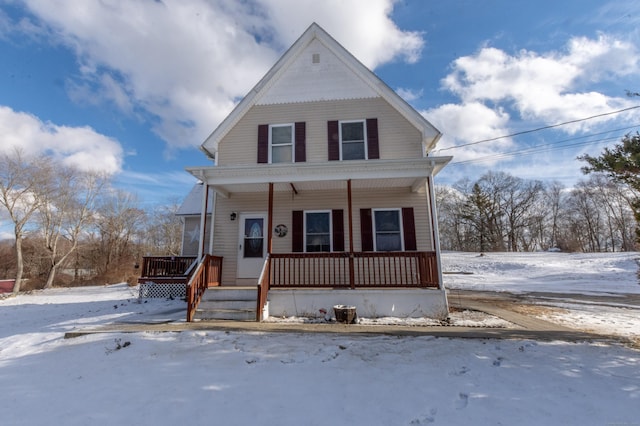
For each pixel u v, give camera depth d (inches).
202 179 327.0
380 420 101.7
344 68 408.2
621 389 123.3
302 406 110.9
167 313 309.6
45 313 366.9
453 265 970.7
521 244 1713.8
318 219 376.2
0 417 106.6
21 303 486.0
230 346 179.5
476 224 1603.1
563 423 99.7
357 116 394.0
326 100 401.4
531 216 1702.8
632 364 150.3
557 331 218.4
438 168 332.2
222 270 374.0
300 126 396.5
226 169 315.3
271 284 298.8
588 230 1633.9
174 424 100.5
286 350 171.3
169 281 440.8
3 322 309.0
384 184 351.3
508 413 105.5
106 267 1262.3
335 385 128.0
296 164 308.7
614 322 267.9
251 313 268.4
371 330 213.9
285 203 381.7
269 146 396.5
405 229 361.1
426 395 119.0
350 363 152.2
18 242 871.7
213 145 406.9
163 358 162.2
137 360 160.2
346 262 354.3
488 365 148.9
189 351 171.9
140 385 130.5
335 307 261.9
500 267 893.8
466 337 194.4
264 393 121.3
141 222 1480.1
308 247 370.9
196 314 270.4
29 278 1081.4
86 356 168.6
